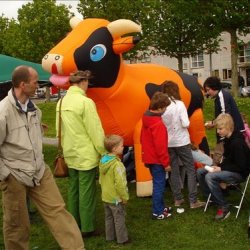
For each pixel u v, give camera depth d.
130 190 6.91
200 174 5.85
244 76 47.41
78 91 4.89
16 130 3.96
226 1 18.58
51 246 4.95
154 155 5.39
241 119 6.32
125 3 26.20
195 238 4.93
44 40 29.27
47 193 4.18
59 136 4.95
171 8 20.70
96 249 4.76
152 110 5.29
